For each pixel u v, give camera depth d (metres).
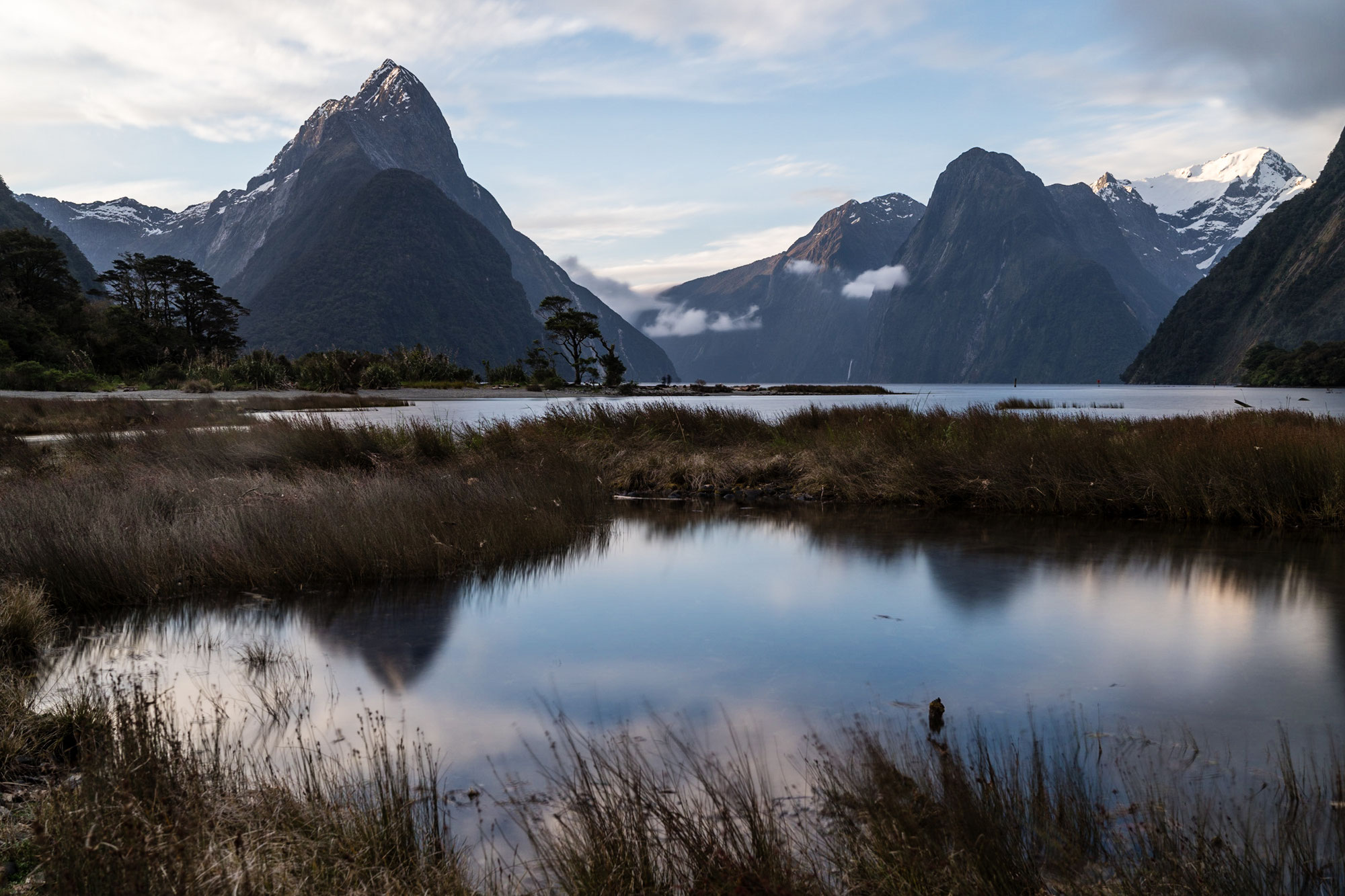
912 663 4.18
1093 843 2.34
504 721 3.44
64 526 5.74
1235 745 3.12
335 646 4.49
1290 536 7.57
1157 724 3.34
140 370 54.06
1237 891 2.05
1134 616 5.04
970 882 2.07
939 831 2.28
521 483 8.74
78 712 3.32
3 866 2.26
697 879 2.13
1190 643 4.46
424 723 3.42
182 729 3.27
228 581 5.72
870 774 2.63
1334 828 2.44
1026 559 6.71
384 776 2.83
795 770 2.90
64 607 5.20
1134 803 2.62
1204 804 2.62
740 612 5.20
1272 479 8.30
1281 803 2.63
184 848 2.02
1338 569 6.25
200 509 6.75
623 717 3.48
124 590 5.34
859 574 6.23
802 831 2.42
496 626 4.89
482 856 2.37
